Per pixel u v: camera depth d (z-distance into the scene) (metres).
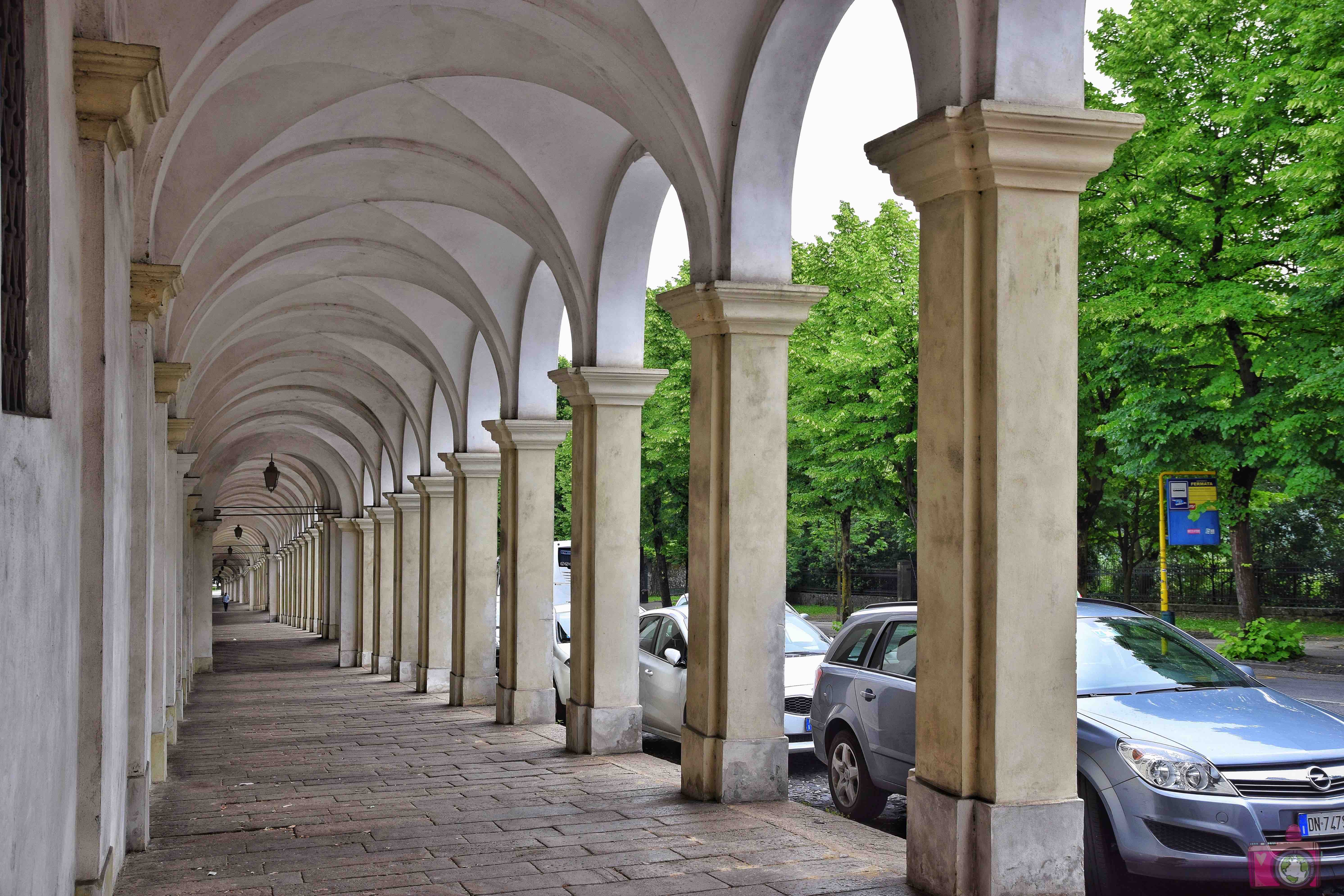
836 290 26.70
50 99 3.77
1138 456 19.53
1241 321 17.86
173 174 9.52
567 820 7.84
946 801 5.48
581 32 8.23
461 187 11.91
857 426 24.33
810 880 5.98
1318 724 6.10
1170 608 28.00
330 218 13.18
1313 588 26.77
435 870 6.47
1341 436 17.78
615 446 11.04
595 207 10.97
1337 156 15.87
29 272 3.69
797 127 8.25
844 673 8.42
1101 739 5.84
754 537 8.41
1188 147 17.97
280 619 59.69
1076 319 5.57
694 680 8.66
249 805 8.80
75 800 4.45
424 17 8.81
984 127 5.31
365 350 19.80
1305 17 16.17
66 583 4.06
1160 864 5.54
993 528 5.42
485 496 17.02
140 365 7.54
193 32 7.02
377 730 13.80
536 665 14.04
